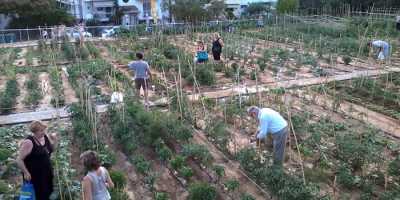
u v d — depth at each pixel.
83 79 15.16
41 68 21.64
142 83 13.76
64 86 17.48
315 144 10.55
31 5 47.06
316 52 24.31
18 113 13.77
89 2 68.19
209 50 25.72
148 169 9.20
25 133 11.75
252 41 29.11
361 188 8.62
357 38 29.16
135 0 64.44
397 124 12.41
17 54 27.47
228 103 13.77
